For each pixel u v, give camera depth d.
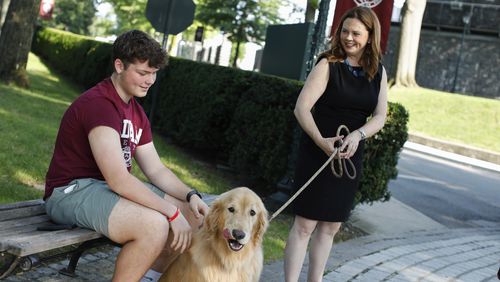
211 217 3.18
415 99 24.34
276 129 7.30
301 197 3.98
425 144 20.39
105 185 3.23
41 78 17.73
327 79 3.92
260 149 7.60
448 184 13.03
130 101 3.48
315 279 4.23
